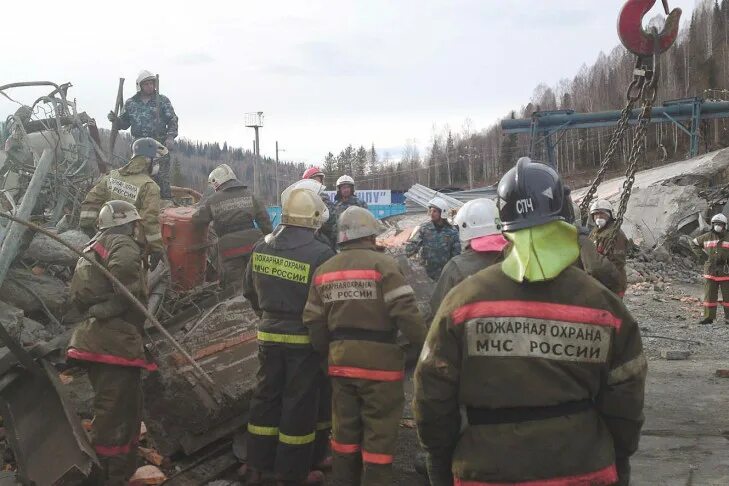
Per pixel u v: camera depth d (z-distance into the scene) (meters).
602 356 2.20
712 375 7.67
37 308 6.52
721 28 79.62
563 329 2.18
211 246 7.73
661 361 8.84
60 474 3.92
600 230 7.43
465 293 2.25
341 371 4.12
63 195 7.72
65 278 7.21
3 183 7.50
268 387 4.59
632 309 13.79
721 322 12.48
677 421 5.80
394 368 4.11
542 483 2.15
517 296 2.21
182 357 4.93
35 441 4.50
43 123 8.16
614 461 2.25
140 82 9.53
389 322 4.11
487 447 2.21
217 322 5.29
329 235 8.44
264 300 4.58
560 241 2.23
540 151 30.45
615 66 87.62
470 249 4.13
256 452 4.58
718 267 12.11
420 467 4.66
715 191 24.39
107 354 4.29
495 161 96.88
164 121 9.65
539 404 2.17
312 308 4.24
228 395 4.82
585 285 2.22
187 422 4.78
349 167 115.00
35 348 5.30
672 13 2.97
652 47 3.00
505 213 2.33
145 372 4.77
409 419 5.84
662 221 23.03
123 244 4.42
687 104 31.19
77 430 4.19
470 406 2.29
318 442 4.88
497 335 2.20
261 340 4.58
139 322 4.52
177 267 7.29
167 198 9.48
